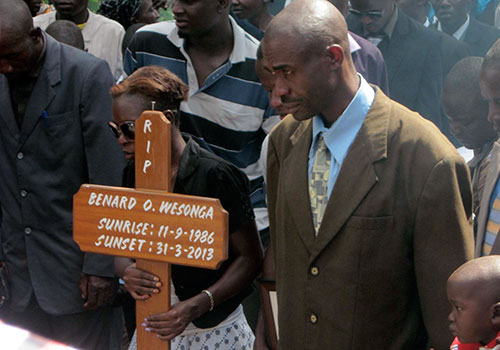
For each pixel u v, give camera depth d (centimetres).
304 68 209
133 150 268
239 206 274
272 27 212
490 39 589
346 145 223
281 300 241
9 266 344
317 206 229
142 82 263
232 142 373
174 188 271
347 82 219
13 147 332
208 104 369
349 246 219
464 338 210
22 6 310
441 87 497
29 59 315
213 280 277
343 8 470
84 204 248
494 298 204
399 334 226
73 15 548
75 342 350
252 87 371
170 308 251
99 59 337
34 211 334
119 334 386
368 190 216
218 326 285
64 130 328
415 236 217
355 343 223
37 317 351
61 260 336
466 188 218
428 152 213
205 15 354
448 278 214
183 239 236
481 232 266
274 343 274
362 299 220
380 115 221
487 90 271
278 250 244
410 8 595
